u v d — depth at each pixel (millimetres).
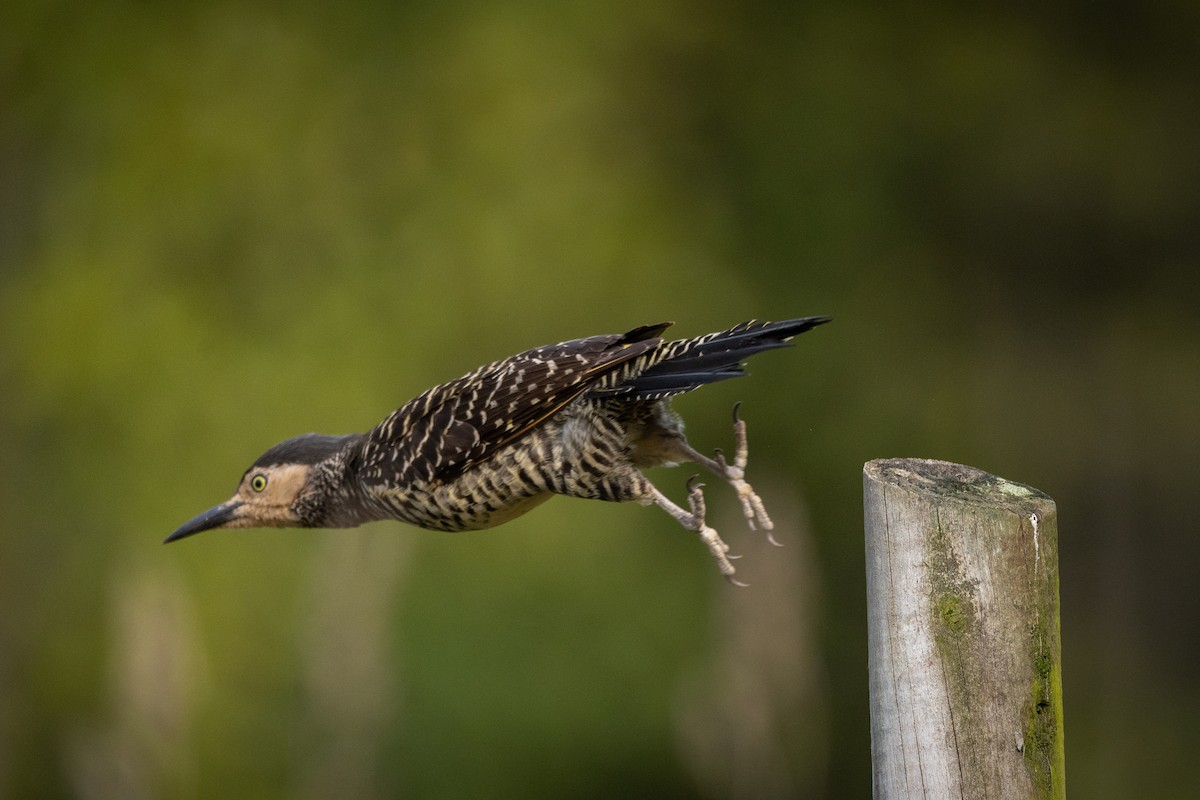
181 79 15406
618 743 13164
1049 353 19328
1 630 13352
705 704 12578
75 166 15125
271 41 15781
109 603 13086
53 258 14758
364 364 14180
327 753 12297
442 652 13023
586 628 13398
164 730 12305
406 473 6684
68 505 13617
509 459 6434
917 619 4492
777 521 14188
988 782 4430
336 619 12305
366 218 15164
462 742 12945
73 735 12656
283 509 7535
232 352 14180
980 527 4430
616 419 6316
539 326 14633
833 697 14867
